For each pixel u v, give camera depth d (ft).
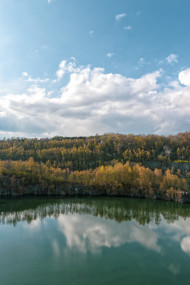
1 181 469.16
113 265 137.80
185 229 222.48
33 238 185.98
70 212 298.35
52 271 129.49
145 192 451.94
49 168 581.94
